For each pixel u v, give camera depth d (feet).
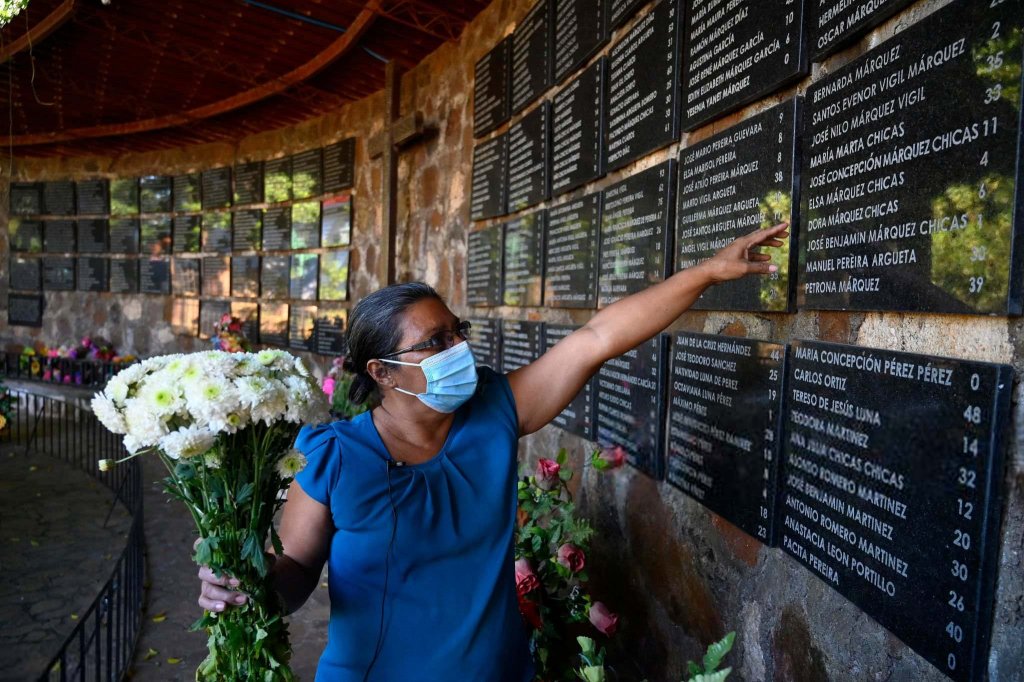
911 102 4.17
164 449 3.69
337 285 23.16
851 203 4.75
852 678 4.73
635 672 8.03
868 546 4.44
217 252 28.22
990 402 3.54
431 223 18.42
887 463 4.28
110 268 31.53
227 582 3.90
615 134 9.30
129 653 9.54
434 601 4.05
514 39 13.60
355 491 4.02
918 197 4.11
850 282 4.75
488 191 14.84
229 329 21.85
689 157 7.25
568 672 7.04
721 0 6.72
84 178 32.04
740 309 6.23
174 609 10.94
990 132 3.59
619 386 8.84
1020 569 3.44
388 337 4.17
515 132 13.48
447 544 4.08
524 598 6.83
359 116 22.62
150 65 21.76
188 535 14.61
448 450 4.32
